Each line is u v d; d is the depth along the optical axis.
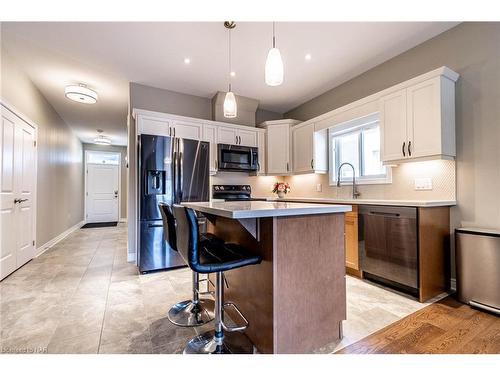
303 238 1.44
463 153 2.34
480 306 1.95
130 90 3.60
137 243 3.16
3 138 2.71
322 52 2.84
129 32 2.46
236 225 1.83
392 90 2.62
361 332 1.65
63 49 2.75
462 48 2.36
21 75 3.15
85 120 5.46
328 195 3.86
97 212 7.84
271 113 4.85
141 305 2.08
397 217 2.28
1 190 2.67
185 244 1.33
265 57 2.94
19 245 3.12
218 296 1.46
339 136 3.71
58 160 4.98
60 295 2.28
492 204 2.17
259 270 1.47
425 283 2.13
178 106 3.94
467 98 2.32
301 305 1.43
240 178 4.39
